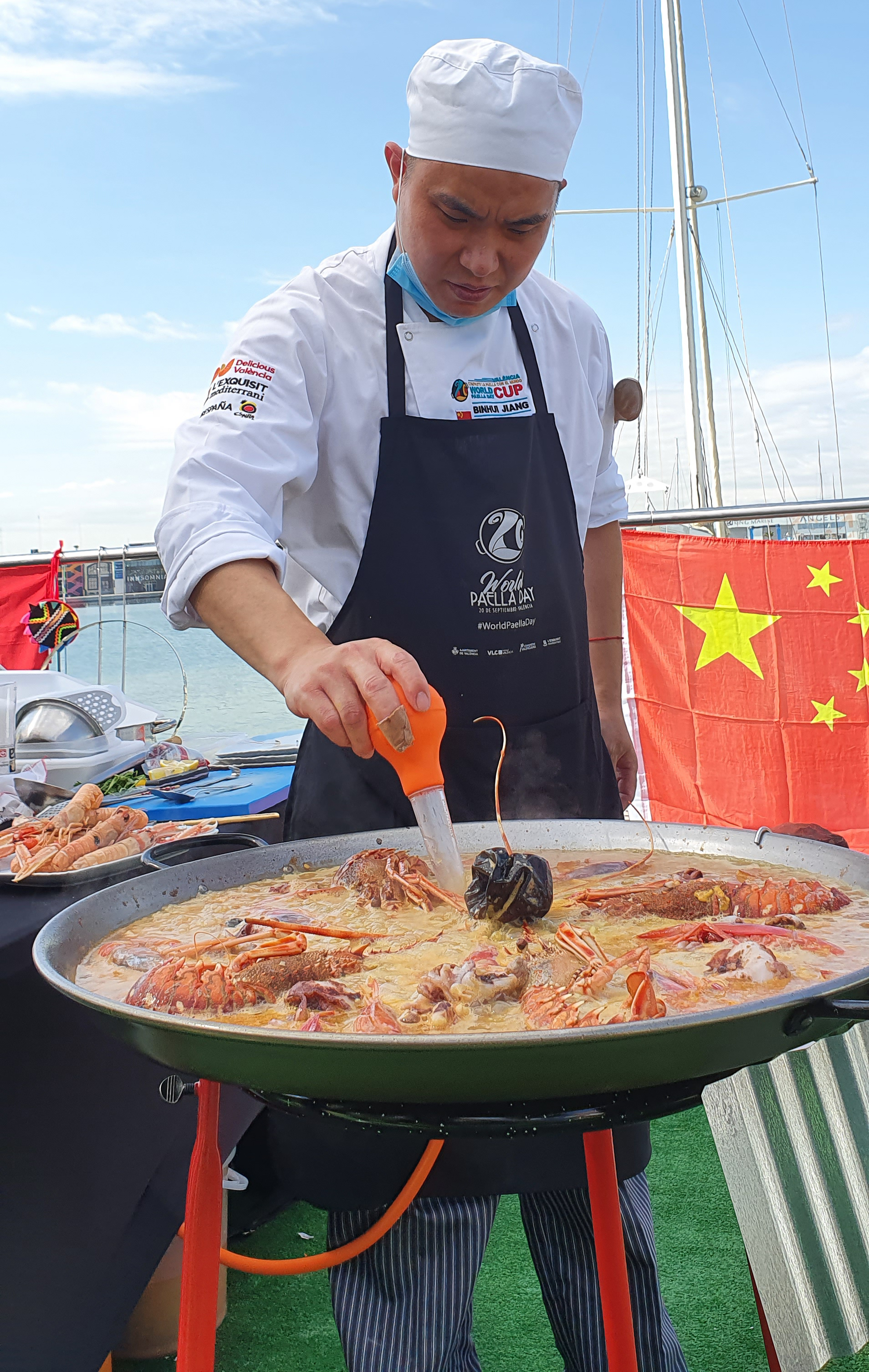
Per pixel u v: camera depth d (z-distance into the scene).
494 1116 0.87
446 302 1.81
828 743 4.04
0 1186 1.53
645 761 4.20
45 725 2.78
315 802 1.88
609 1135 1.24
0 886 1.90
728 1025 0.78
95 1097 1.69
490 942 1.24
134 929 1.33
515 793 1.96
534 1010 1.00
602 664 2.49
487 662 1.92
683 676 4.13
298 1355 2.16
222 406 1.78
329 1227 1.56
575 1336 1.69
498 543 1.91
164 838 2.20
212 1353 1.15
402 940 1.26
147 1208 1.80
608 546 2.49
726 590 4.07
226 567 1.51
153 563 4.48
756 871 1.51
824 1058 0.93
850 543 3.98
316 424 1.88
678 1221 2.58
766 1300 0.85
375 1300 1.50
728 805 4.12
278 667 1.37
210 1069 0.86
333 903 1.44
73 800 2.24
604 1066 0.78
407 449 1.90
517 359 2.02
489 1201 1.54
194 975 1.07
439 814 1.30
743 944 1.09
